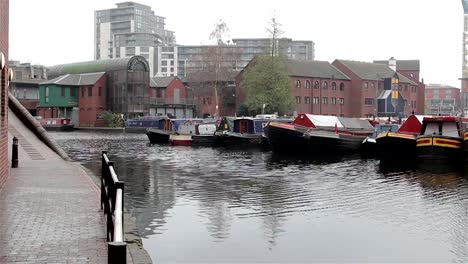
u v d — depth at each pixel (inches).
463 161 1289.4
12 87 3969.0
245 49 6776.6
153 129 2117.4
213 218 596.4
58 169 813.2
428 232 542.3
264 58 3046.3
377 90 3895.2
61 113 3501.5
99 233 382.3
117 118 3299.7
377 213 634.2
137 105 3371.1
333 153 1552.7
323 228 553.9
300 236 520.1
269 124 1600.6
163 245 482.3
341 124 1756.9
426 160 1321.4
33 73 4220.0
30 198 529.7
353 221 588.7
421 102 4323.3
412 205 689.0
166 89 3690.9
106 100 3472.0
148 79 3427.7
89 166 1139.3
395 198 742.5
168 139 2081.7
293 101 3102.9
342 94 3784.5
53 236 372.5
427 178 977.5
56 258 319.6
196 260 438.3
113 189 311.4
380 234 532.1
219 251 465.4
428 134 1348.4
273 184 880.3
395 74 3978.8
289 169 1130.7
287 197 743.7
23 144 1121.4
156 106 3538.4
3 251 334.3
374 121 2071.9
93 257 321.7
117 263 187.8
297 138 1558.8
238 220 587.2
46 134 1184.8
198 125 2080.5
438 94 7027.6
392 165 1221.7
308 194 773.3
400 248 482.0
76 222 418.0
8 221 420.5
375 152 1547.7
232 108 3683.6
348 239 510.6
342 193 786.2
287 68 3289.9
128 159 1364.4
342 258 450.9
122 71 3356.3
